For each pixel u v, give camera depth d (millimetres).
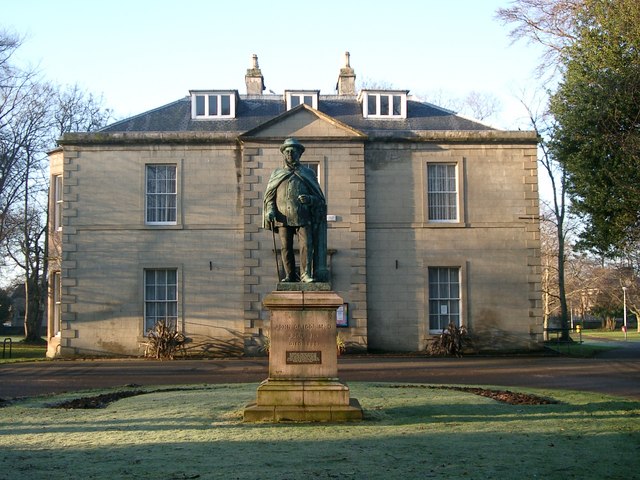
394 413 11258
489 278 29047
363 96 31547
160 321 27891
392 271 28828
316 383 10523
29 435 9695
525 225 29359
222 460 7867
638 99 22641
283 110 32094
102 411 11977
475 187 29422
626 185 23672
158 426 10242
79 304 28281
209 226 28703
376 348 28469
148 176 29094
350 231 28516
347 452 8242
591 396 14055
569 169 25828
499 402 12852
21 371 21906
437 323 29031
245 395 13867
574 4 24188
